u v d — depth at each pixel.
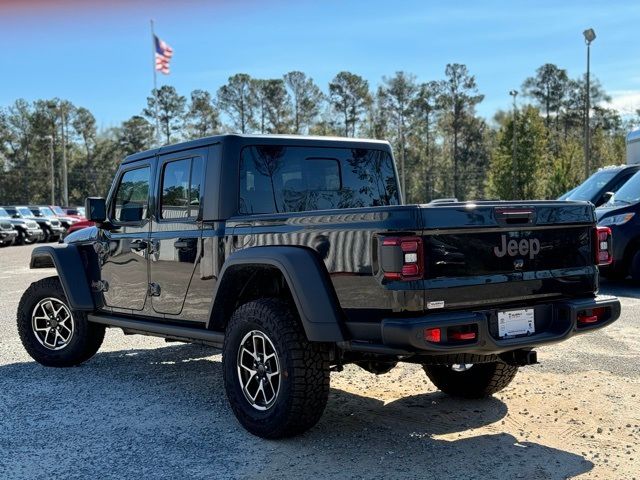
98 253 6.23
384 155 5.87
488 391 5.18
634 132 15.41
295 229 4.34
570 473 3.82
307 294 4.11
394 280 3.76
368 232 3.89
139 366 6.59
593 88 104.19
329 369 4.30
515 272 4.16
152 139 99.25
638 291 11.04
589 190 13.55
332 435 4.48
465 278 3.94
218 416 4.95
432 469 3.89
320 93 95.81
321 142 5.48
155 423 4.79
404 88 96.81
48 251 6.36
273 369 4.42
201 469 3.94
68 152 101.31
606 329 7.95
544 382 5.73
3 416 4.98
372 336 3.92
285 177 5.25
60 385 5.86
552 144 95.81
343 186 5.57
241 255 4.52
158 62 43.38
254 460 4.06
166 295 5.46
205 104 98.25
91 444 4.38
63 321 6.54
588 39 30.55
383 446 4.27
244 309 4.49
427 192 101.69
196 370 6.40
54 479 3.83
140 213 5.76
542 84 106.94
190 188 5.25
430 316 3.78
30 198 100.19
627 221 11.48
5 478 3.85
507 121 73.88
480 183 100.69
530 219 4.19
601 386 5.59
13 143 100.81
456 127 100.56
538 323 4.27
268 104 95.12
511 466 3.92
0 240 29.03
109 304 6.16
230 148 4.99
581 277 4.48
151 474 3.88
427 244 3.82
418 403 5.21
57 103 99.94
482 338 3.87
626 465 3.93
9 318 9.46
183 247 5.24
